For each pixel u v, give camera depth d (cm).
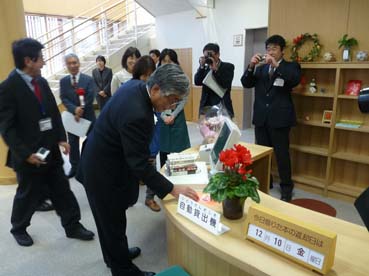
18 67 209
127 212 285
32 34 783
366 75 287
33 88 216
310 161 341
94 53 730
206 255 135
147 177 139
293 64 283
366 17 270
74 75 342
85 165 160
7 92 203
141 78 195
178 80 127
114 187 159
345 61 280
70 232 243
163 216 277
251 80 308
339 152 314
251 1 543
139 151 139
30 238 239
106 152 153
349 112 303
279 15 326
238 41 577
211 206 138
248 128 619
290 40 323
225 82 300
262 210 110
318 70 316
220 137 172
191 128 621
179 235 149
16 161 217
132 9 829
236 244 112
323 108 322
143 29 779
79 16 806
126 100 141
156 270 207
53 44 696
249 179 123
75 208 243
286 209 137
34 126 216
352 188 310
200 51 644
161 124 272
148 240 241
